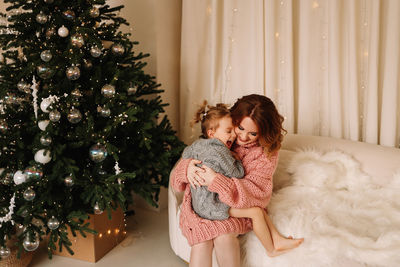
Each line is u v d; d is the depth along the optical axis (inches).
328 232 52.4
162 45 94.0
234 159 56.6
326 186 67.6
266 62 87.9
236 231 54.9
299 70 87.5
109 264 70.9
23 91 58.5
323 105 86.7
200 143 59.6
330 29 80.6
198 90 99.1
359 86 82.1
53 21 58.6
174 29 99.1
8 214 55.7
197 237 54.7
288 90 88.4
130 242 79.4
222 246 53.8
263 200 55.8
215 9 91.7
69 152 63.3
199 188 56.0
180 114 103.8
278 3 85.4
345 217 57.4
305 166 69.1
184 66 98.1
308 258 50.1
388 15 75.1
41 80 61.9
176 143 79.5
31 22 58.1
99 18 66.9
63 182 63.1
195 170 56.0
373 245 48.8
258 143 60.1
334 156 71.4
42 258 72.5
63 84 58.7
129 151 71.3
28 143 61.2
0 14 61.5
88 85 63.0
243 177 57.4
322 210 59.8
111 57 66.9
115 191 62.7
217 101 97.4
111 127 60.3
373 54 77.2
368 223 55.7
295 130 93.7
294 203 61.3
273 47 86.6
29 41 58.6
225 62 93.7
